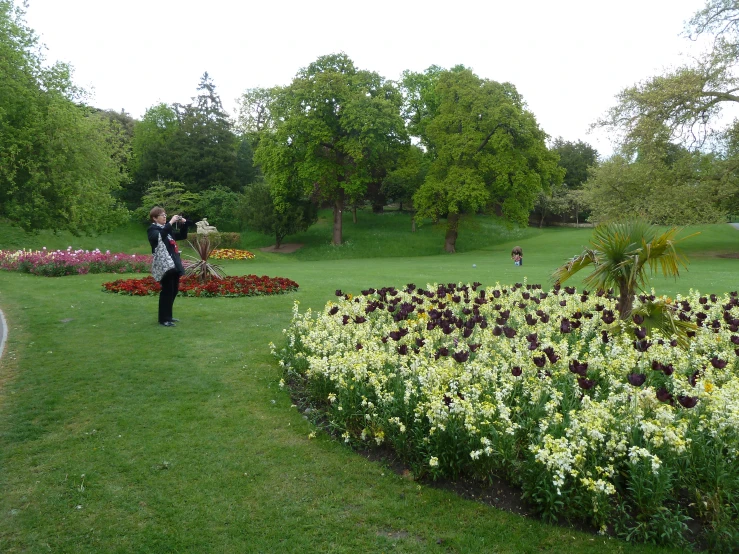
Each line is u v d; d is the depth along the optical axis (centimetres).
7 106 2533
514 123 3419
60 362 680
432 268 2314
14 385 595
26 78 2631
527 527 353
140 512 364
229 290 1265
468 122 3556
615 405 436
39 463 425
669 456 359
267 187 4091
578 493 352
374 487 402
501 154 3541
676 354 555
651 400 407
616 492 358
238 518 360
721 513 333
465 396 410
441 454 400
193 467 424
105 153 3127
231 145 5244
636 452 349
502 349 564
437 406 395
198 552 326
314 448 462
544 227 5847
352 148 3566
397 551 329
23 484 395
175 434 482
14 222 2789
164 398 568
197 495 385
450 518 363
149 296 1212
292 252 3872
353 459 444
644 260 686
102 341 789
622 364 526
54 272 1636
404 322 723
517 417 427
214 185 4769
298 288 1402
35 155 2625
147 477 408
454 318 659
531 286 994
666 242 679
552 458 336
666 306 644
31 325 879
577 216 5931
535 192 3862
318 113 3662
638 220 722
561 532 347
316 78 3638
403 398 452
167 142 5116
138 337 819
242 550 328
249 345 787
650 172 3023
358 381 499
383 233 4375
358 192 3941
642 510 345
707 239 4175
